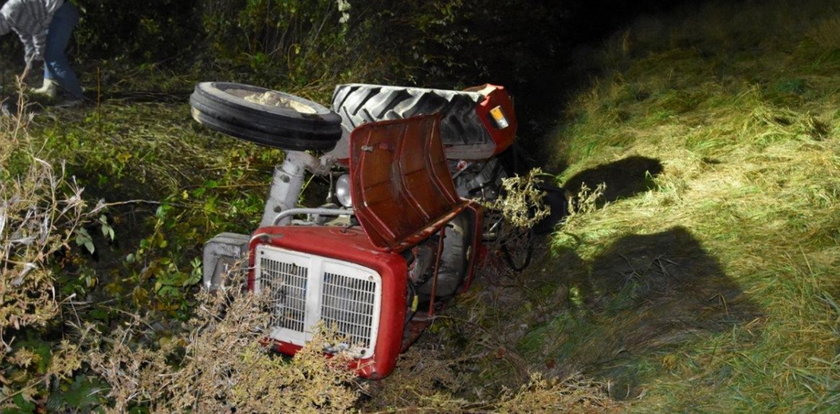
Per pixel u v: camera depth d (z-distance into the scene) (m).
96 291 4.88
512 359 4.80
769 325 4.32
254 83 8.48
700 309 4.65
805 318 4.30
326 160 4.77
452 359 4.92
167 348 3.72
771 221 5.51
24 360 3.48
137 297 4.71
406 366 4.59
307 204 6.26
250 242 4.12
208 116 4.18
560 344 4.84
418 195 4.59
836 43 9.06
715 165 6.80
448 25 9.90
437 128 4.86
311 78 8.81
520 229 5.74
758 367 4.07
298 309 4.09
